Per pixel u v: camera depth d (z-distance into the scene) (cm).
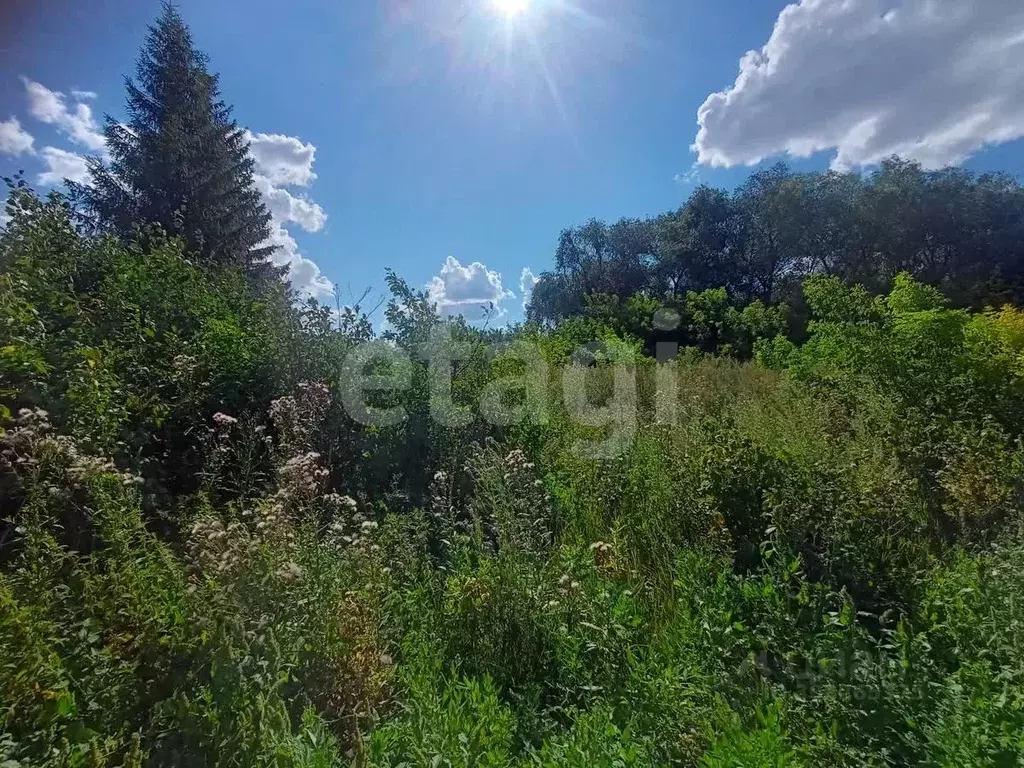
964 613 295
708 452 446
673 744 229
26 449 329
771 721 215
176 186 2152
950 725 227
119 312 499
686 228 4069
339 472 503
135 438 420
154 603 248
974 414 582
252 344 539
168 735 208
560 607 315
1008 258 3562
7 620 214
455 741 217
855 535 368
